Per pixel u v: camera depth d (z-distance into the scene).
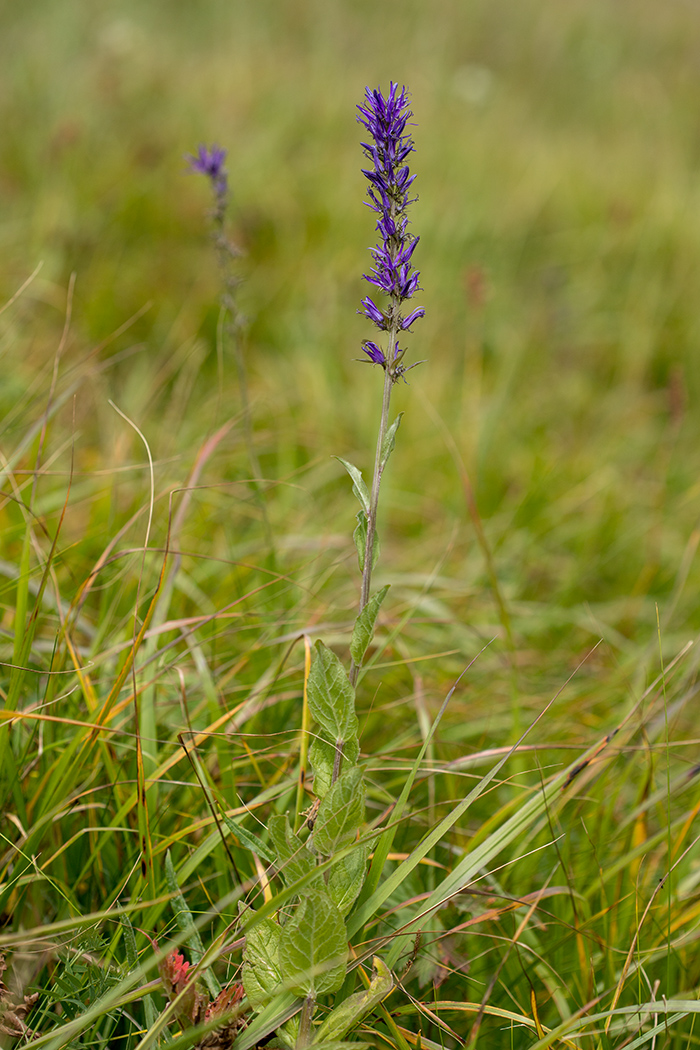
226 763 1.91
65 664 2.10
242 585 2.91
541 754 2.44
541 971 1.79
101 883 1.79
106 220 5.53
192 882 1.86
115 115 6.98
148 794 1.85
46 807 1.71
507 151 7.80
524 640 3.32
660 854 2.15
